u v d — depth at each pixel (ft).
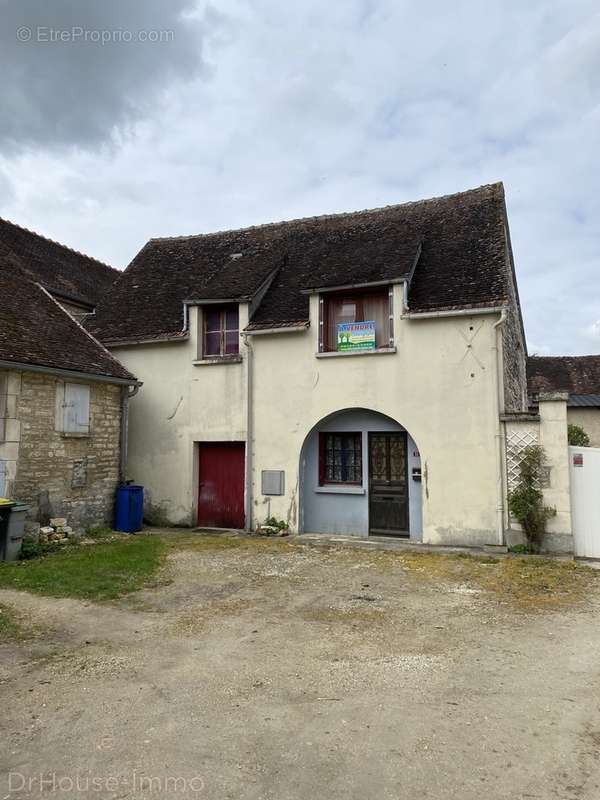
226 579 25.58
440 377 34.86
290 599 22.38
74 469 36.22
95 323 46.11
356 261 39.63
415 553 31.65
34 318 37.60
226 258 49.78
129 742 11.49
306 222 50.85
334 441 39.70
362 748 11.27
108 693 13.76
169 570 27.20
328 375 37.88
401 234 43.37
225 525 41.32
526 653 16.58
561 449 31.37
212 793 9.81
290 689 14.02
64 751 11.16
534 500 31.30
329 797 9.70
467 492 33.63
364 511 38.04
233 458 41.57
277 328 38.50
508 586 24.39
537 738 11.73
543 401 32.01
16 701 13.35
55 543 31.78
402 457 37.60
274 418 39.24
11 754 11.06
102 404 38.93
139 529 39.60
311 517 39.32
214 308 42.50
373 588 24.12
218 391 41.32
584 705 13.30
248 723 12.27
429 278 37.52
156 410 43.01
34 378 33.55
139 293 48.37
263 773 10.41
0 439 31.45
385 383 36.24
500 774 10.41
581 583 24.90
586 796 9.78
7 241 49.32
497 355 33.71
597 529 30.91
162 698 13.50
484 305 33.27
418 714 12.73
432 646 17.13
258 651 16.62
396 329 36.09
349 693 13.80
